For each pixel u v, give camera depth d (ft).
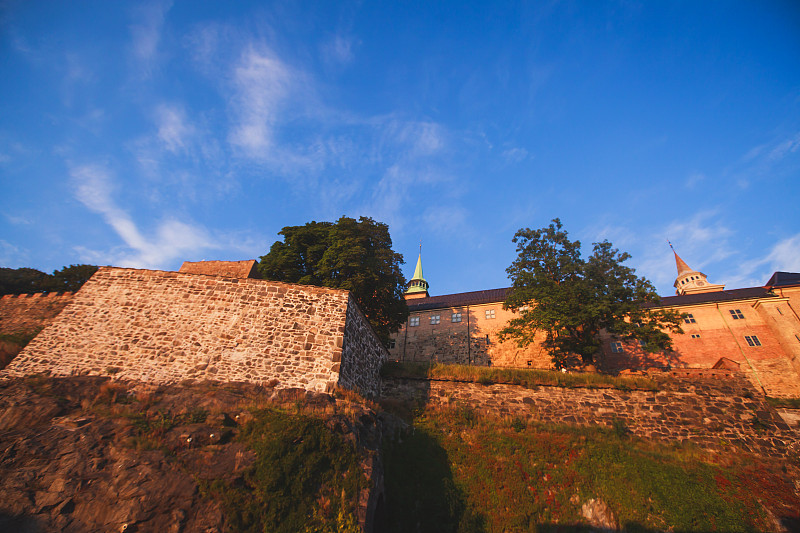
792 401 82.74
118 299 56.03
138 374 50.01
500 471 48.03
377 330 96.02
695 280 214.28
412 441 51.85
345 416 44.11
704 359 111.96
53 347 51.65
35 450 34.35
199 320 54.75
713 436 54.85
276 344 53.67
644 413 59.00
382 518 39.58
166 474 33.58
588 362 91.45
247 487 33.83
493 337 130.41
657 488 44.57
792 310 109.70
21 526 29.22
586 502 44.42
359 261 90.63
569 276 99.45
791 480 45.73
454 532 41.63
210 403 43.47
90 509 30.89
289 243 96.94
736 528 40.93
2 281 115.55
